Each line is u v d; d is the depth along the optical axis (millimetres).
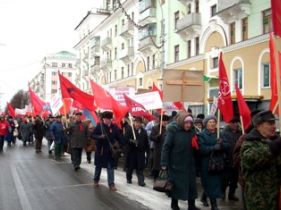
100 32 61688
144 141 12516
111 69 55469
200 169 8984
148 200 10141
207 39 30562
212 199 8875
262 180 5152
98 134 11859
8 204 9828
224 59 28031
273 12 6938
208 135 8906
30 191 11492
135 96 16953
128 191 11391
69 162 18875
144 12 40594
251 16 25453
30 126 31969
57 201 10125
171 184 8594
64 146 20781
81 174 14797
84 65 71438
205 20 30750
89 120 18047
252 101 23953
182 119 8672
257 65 24656
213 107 14055
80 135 16000
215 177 8898
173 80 15500
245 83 25875
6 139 30484
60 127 20453
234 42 27266
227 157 9711
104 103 16828
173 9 36250
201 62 31094
